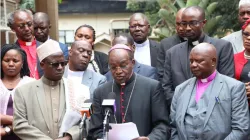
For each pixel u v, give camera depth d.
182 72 5.92
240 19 6.71
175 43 6.81
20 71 5.81
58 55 5.15
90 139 5.04
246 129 4.87
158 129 5.02
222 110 4.91
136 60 6.82
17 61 5.62
